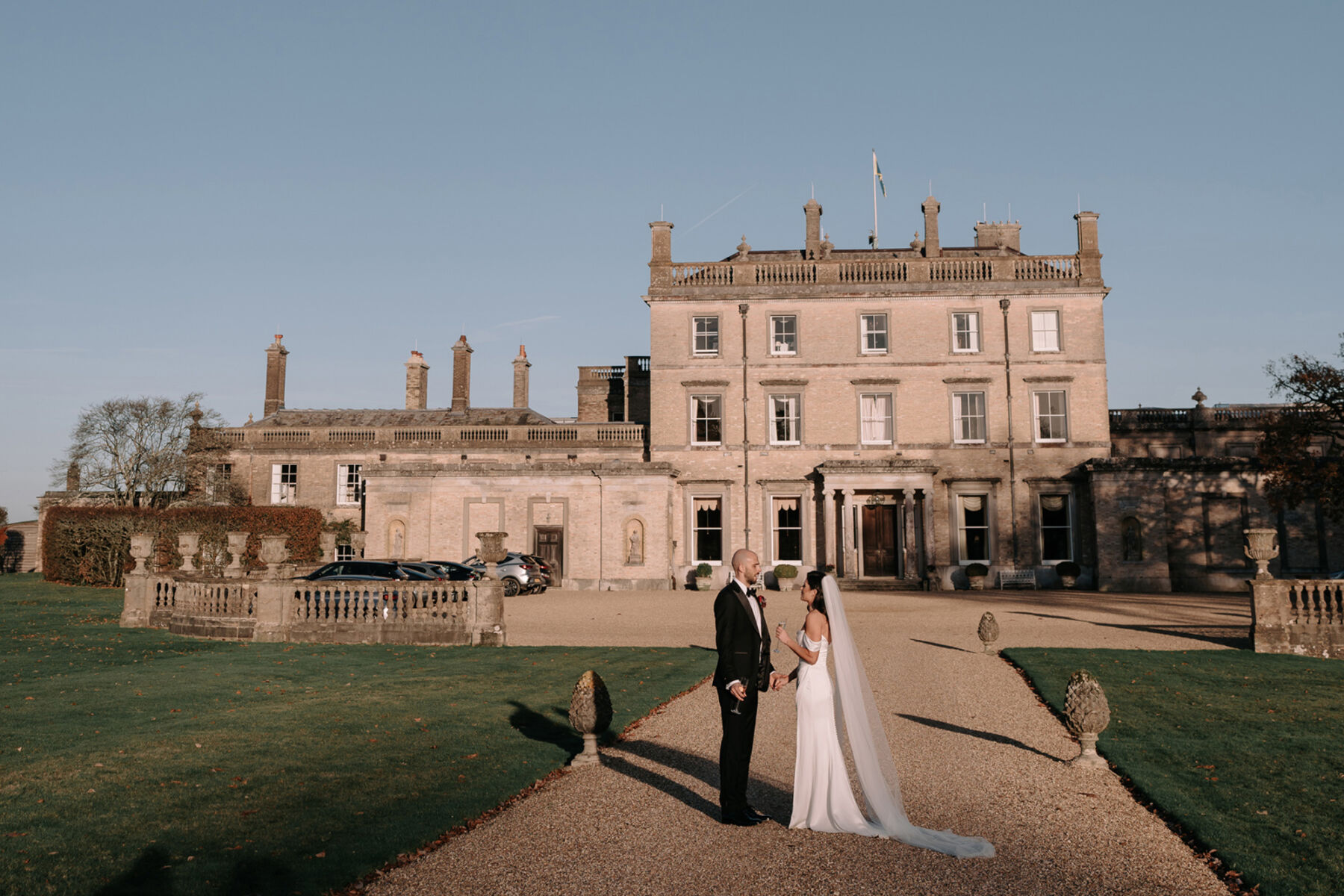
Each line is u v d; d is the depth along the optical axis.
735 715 8.52
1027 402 44.91
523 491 44.84
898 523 44.03
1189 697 14.81
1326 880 7.13
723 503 45.44
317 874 7.00
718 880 7.05
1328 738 11.87
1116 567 41.88
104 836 7.82
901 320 45.81
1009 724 13.20
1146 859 7.68
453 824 8.31
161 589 24.84
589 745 10.66
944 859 7.62
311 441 50.66
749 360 46.12
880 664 18.84
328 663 18.19
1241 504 42.44
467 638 21.44
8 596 34.75
